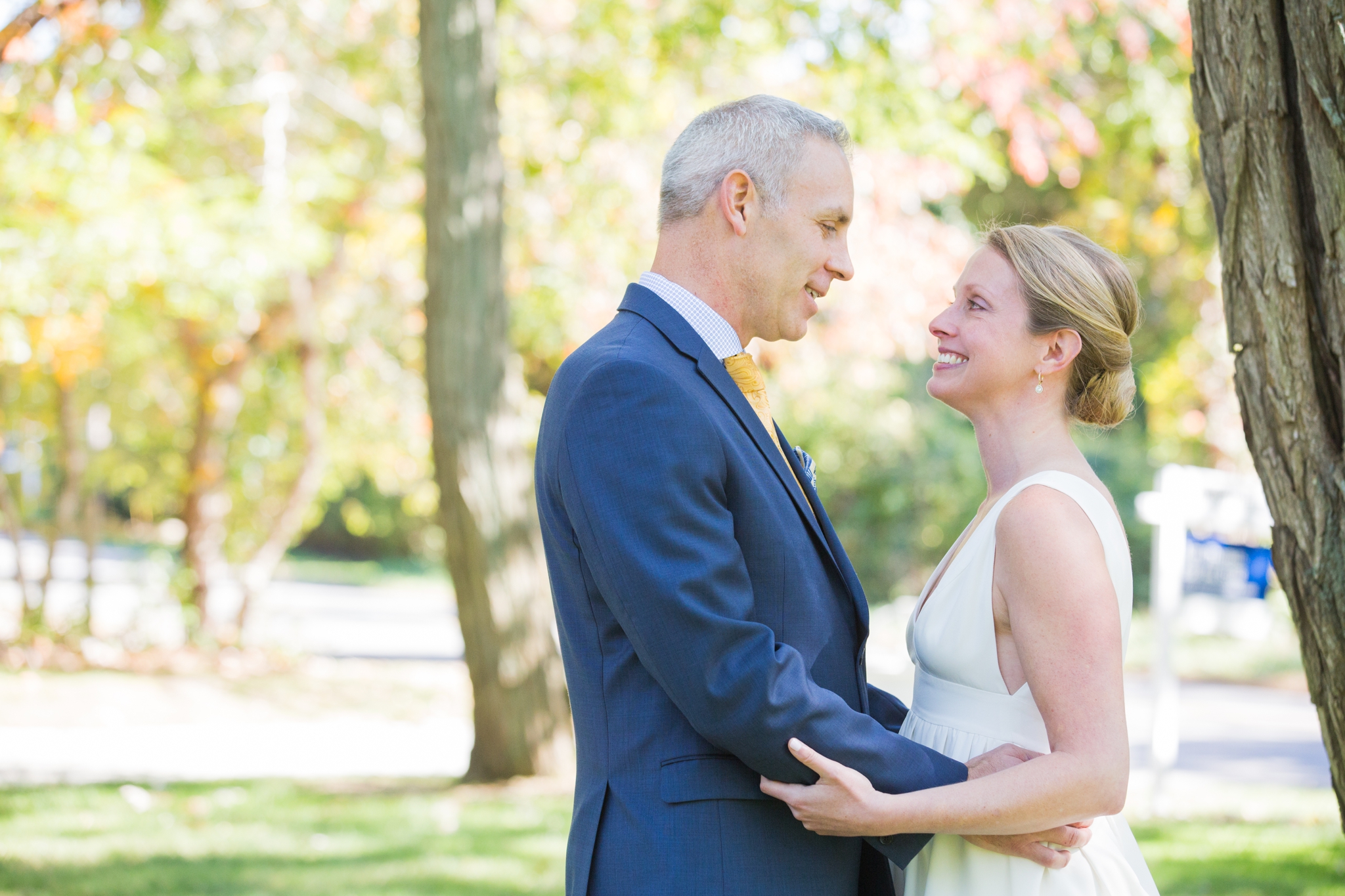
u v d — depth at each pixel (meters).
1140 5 9.29
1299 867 4.79
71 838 5.22
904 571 14.06
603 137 9.06
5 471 13.52
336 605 20.22
